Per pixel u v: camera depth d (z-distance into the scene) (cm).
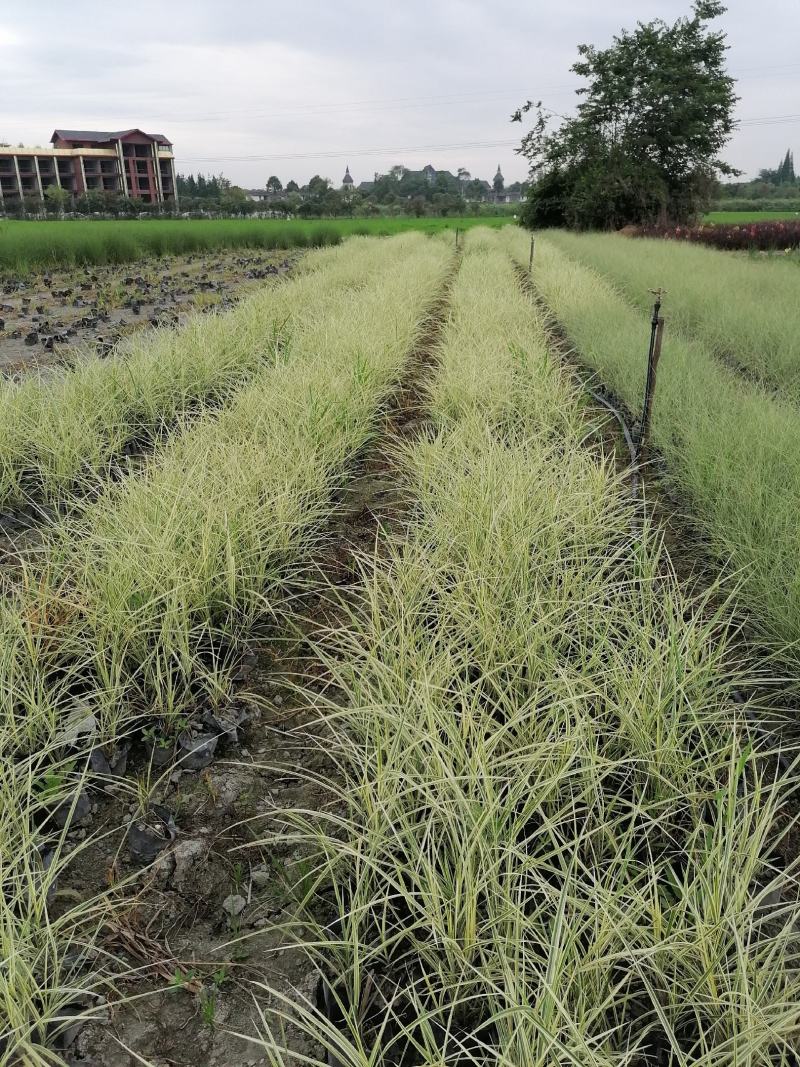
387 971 210
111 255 2180
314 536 462
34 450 533
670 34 3628
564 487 445
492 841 220
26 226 3164
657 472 553
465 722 249
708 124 3594
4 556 445
